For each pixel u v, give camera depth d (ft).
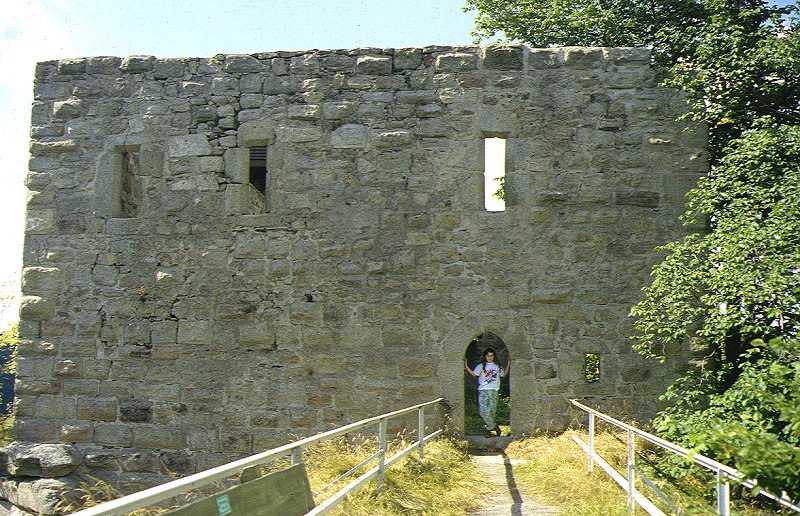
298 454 20.95
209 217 43.80
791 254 33.19
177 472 42.55
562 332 41.52
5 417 62.59
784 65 40.16
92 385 43.60
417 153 42.88
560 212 42.14
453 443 39.88
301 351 42.39
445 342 41.73
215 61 44.65
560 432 40.88
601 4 57.26
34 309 44.29
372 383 41.81
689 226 41.91
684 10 54.34
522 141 42.60
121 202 45.85
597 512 26.68
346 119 43.39
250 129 43.86
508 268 41.93
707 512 23.79
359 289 42.39
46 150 45.27
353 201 42.93
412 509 27.55
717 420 18.74
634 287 41.73
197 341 43.11
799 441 18.72
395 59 43.55
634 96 42.70
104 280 44.11
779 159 36.52
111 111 45.09
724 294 35.06
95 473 43.09
